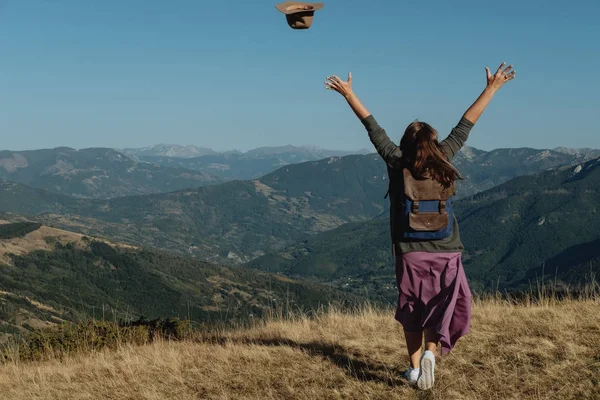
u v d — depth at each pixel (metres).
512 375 4.75
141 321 8.56
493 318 6.66
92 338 7.78
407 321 4.49
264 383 5.11
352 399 4.60
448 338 4.10
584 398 4.28
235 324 8.55
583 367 4.77
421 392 4.59
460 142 4.41
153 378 5.55
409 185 4.20
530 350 5.28
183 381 5.35
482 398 4.41
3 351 7.72
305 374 5.23
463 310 4.30
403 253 4.33
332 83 4.48
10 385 5.94
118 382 5.50
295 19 4.10
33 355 7.58
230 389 5.05
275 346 6.28
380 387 4.78
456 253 4.32
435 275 4.30
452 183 4.21
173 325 8.45
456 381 4.72
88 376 5.94
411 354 4.69
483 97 4.49
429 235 4.21
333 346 6.16
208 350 6.38
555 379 4.61
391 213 4.43
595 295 7.67
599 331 5.68
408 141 4.34
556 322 6.12
